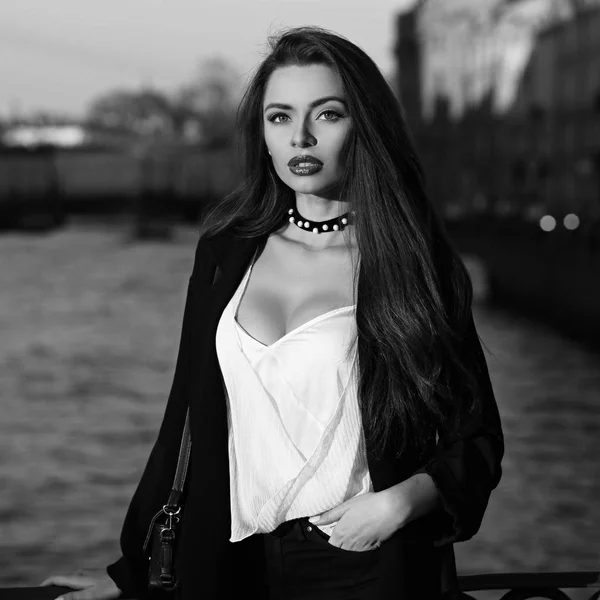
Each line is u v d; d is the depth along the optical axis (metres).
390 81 2.31
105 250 104.50
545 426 27.44
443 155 89.81
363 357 2.11
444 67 90.50
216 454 2.20
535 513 19.50
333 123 2.22
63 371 40.28
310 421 2.14
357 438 2.13
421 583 2.09
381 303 2.13
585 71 65.00
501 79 82.44
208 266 2.31
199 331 2.23
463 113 87.56
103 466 24.97
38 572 17.53
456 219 61.34
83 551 18.61
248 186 2.37
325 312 2.17
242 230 2.32
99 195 137.00
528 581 2.37
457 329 2.17
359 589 2.10
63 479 23.61
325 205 2.28
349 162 2.23
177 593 2.25
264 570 2.21
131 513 2.29
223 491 2.19
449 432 2.12
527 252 46.50
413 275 2.15
